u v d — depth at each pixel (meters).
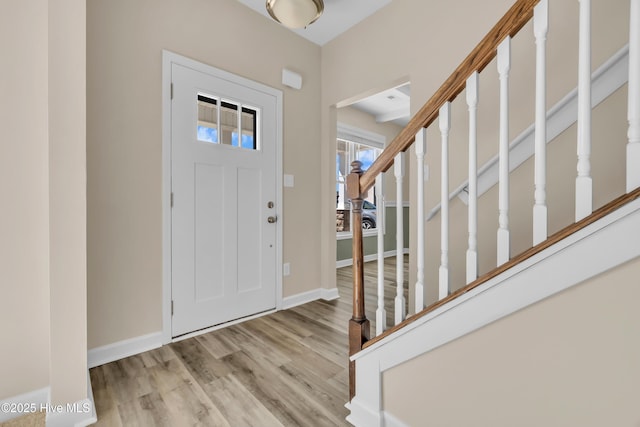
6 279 1.28
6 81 1.27
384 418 1.16
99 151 1.67
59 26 1.19
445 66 1.97
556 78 1.53
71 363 1.21
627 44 1.28
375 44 2.41
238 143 2.30
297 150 2.73
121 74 1.74
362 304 1.28
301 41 2.74
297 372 1.59
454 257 1.91
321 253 2.96
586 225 0.71
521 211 1.58
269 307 2.51
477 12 1.82
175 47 1.96
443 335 0.98
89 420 1.21
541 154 0.81
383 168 1.20
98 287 1.67
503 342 0.86
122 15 1.75
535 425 0.81
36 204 1.34
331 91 2.82
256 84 2.39
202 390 1.43
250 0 2.28
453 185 1.92
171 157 1.94
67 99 1.21
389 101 4.28
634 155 0.67
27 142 1.31
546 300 0.78
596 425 0.71
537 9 0.80
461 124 1.88
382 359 1.15
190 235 2.03
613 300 0.68
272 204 2.52
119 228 1.74
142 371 1.59
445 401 0.99
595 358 0.71
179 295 1.98
